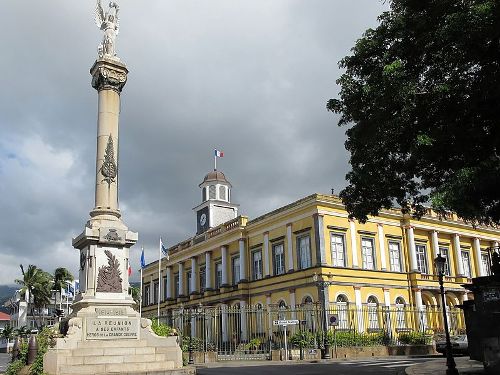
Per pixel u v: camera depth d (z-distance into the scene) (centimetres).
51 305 7912
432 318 4144
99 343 1602
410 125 1378
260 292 4297
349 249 3912
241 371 2103
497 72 1166
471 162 1323
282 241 4159
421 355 3216
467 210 1224
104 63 1895
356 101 1538
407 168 1526
